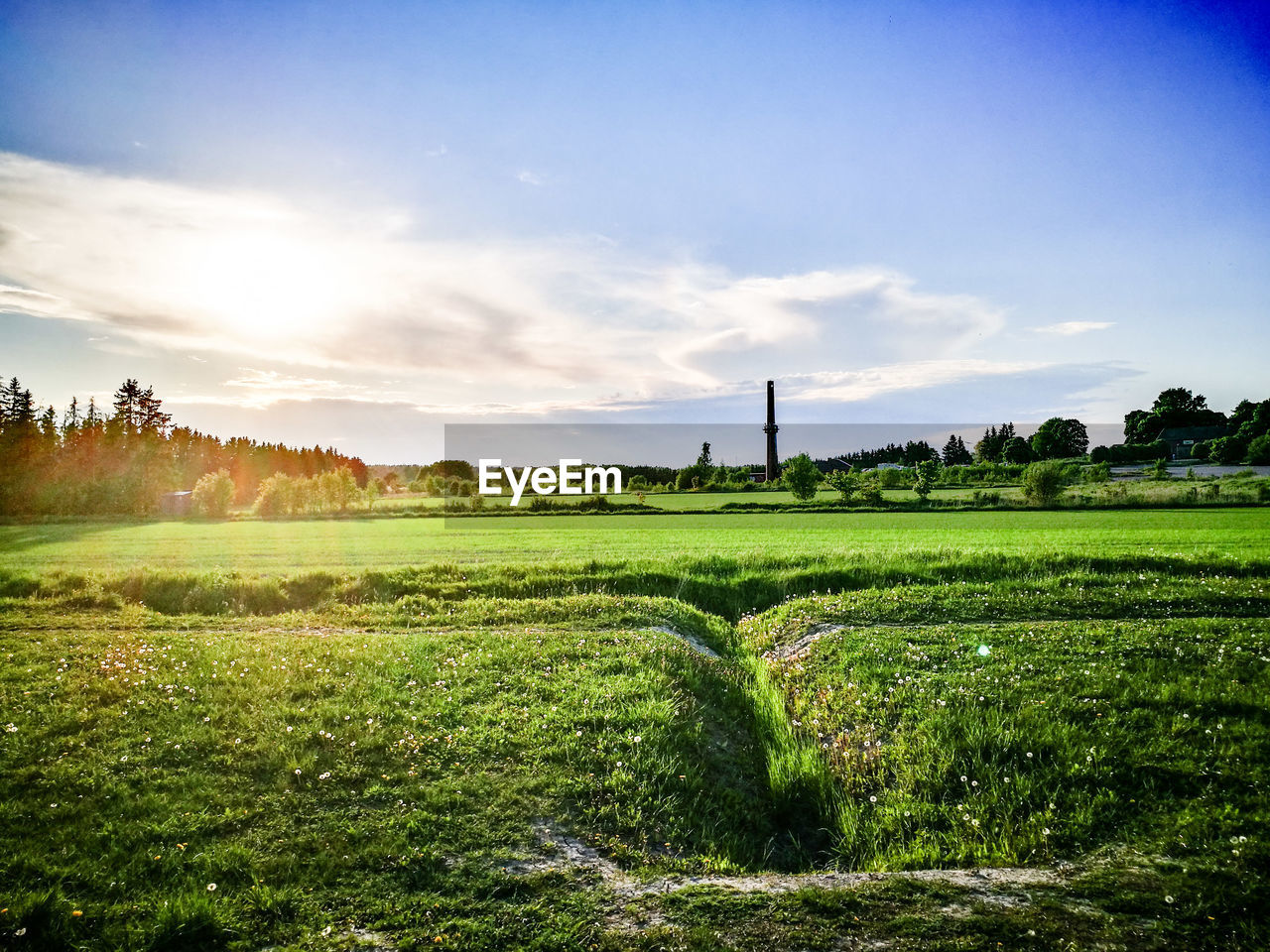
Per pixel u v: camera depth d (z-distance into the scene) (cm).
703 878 661
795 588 2172
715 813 818
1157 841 685
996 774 838
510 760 859
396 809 738
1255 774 782
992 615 1659
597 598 1828
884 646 1380
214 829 694
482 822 724
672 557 2530
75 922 547
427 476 13450
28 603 1825
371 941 542
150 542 4647
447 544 4091
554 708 1013
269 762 827
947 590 1895
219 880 615
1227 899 577
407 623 1675
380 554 3597
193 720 944
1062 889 613
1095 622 1535
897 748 934
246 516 7881
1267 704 964
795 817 850
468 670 1192
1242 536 3678
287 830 695
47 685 1068
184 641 1401
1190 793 768
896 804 820
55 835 664
